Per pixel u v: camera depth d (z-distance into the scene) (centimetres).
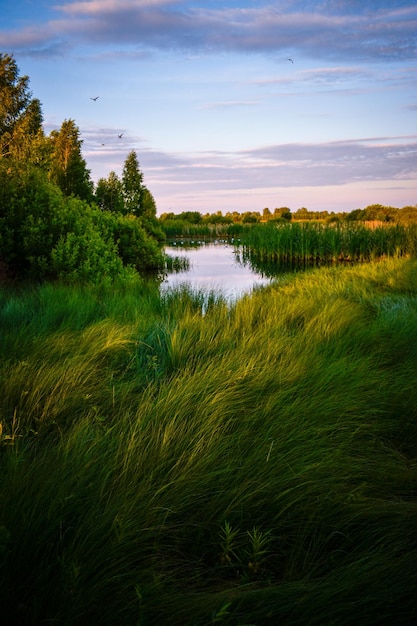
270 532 268
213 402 384
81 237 1444
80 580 206
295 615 207
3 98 1758
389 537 262
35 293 971
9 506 240
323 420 380
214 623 200
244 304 810
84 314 761
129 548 238
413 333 649
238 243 4125
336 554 257
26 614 197
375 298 1014
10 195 1494
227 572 250
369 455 352
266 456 317
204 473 296
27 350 538
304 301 843
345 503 282
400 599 219
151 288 1115
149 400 407
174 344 556
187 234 5791
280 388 425
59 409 395
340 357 535
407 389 457
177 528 265
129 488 269
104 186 4522
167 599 209
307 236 2666
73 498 255
